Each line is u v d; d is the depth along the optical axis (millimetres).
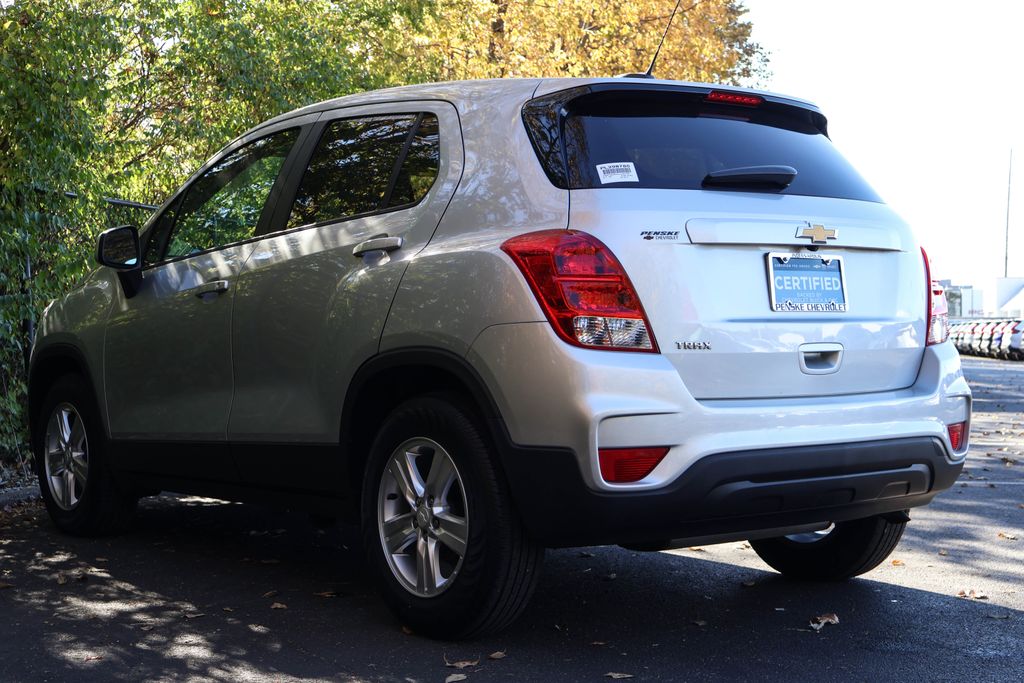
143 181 11258
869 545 4727
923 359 4168
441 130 4262
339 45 12773
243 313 4789
